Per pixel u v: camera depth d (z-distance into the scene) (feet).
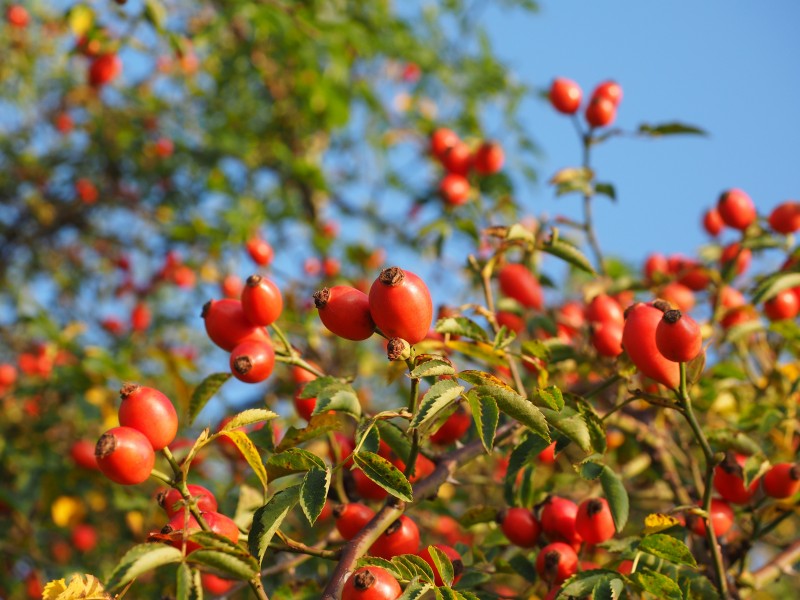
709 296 2.33
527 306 2.25
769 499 2.00
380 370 3.04
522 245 2.08
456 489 2.40
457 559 1.81
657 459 2.20
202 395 1.93
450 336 2.04
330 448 1.98
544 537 1.94
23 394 2.99
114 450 1.68
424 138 4.41
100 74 3.60
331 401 1.78
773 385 2.24
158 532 1.72
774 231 2.26
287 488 1.71
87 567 3.00
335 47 3.70
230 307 1.91
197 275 4.48
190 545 1.69
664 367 1.79
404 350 1.69
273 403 2.56
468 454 1.87
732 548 1.99
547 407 1.79
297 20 3.55
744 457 2.02
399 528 1.79
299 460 1.73
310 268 3.68
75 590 1.64
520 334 2.25
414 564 1.69
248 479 1.93
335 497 1.99
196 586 1.67
